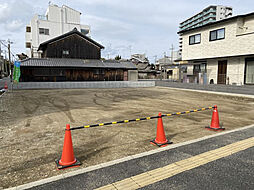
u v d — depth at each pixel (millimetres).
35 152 3955
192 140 4543
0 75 41219
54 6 39969
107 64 24906
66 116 7453
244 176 2914
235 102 11328
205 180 2801
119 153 3879
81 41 25547
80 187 2613
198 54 18203
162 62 54312
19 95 14062
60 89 19000
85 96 13867
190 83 17734
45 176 2967
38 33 37906
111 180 2793
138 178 2850
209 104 10664
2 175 3012
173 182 2746
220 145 4207
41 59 21906
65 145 3322
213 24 16375
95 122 6523
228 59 15914
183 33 20047
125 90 18688
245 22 14641
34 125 6082
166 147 4102
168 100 12172
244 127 5785
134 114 7922
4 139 4750
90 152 3951
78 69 22812
